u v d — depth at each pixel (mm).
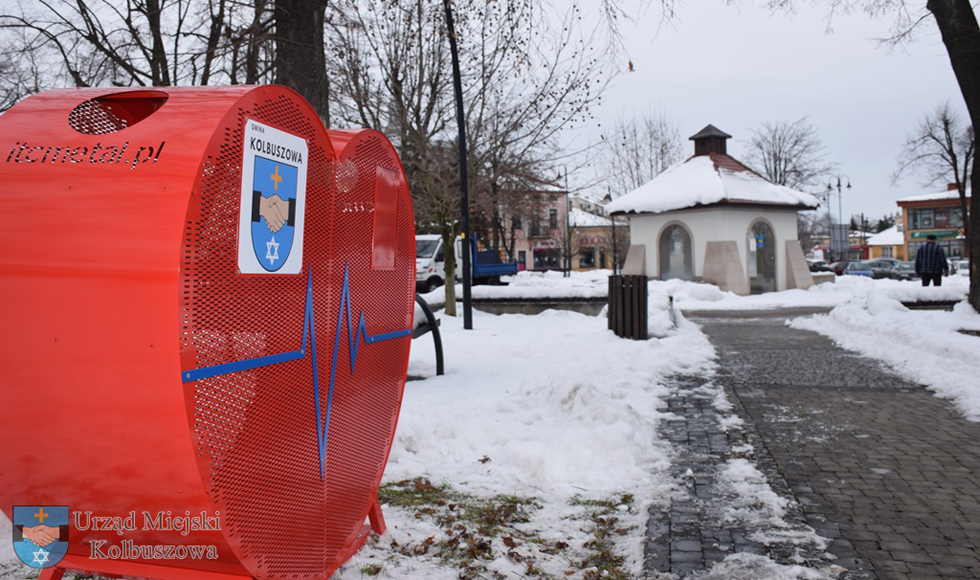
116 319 2342
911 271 44125
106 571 2701
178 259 2305
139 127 2543
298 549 3029
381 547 3812
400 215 4133
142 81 11930
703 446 5965
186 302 2338
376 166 3799
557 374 7383
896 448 5902
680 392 8195
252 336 2703
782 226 29109
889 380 9023
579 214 75062
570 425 5980
